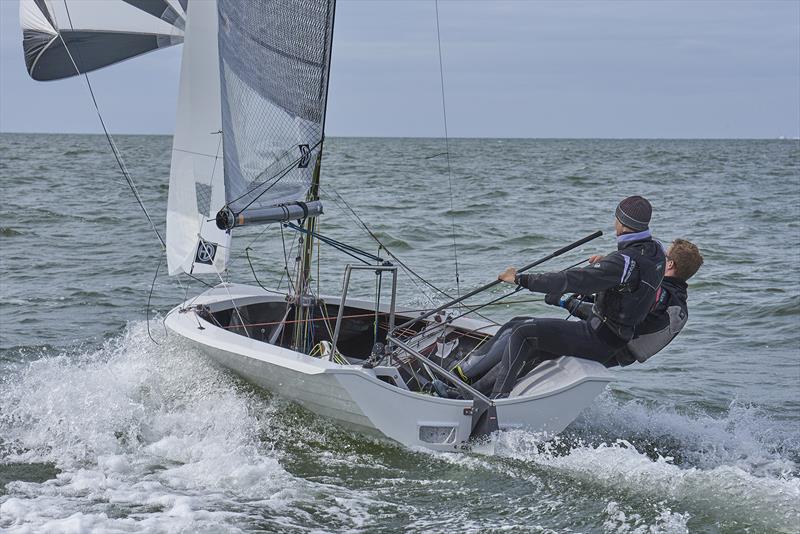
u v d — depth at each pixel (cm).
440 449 1575
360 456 1576
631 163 15225
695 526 1309
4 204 5759
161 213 5441
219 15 1692
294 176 1830
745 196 7619
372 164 13212
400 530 1287
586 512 1353
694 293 3294
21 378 1998
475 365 1692
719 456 1677
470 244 4266
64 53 1955
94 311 2745
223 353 1730
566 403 1592
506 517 1338
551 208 6084
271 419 1733
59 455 1559
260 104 1758
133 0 1967
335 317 2045
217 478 1455
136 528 1239
